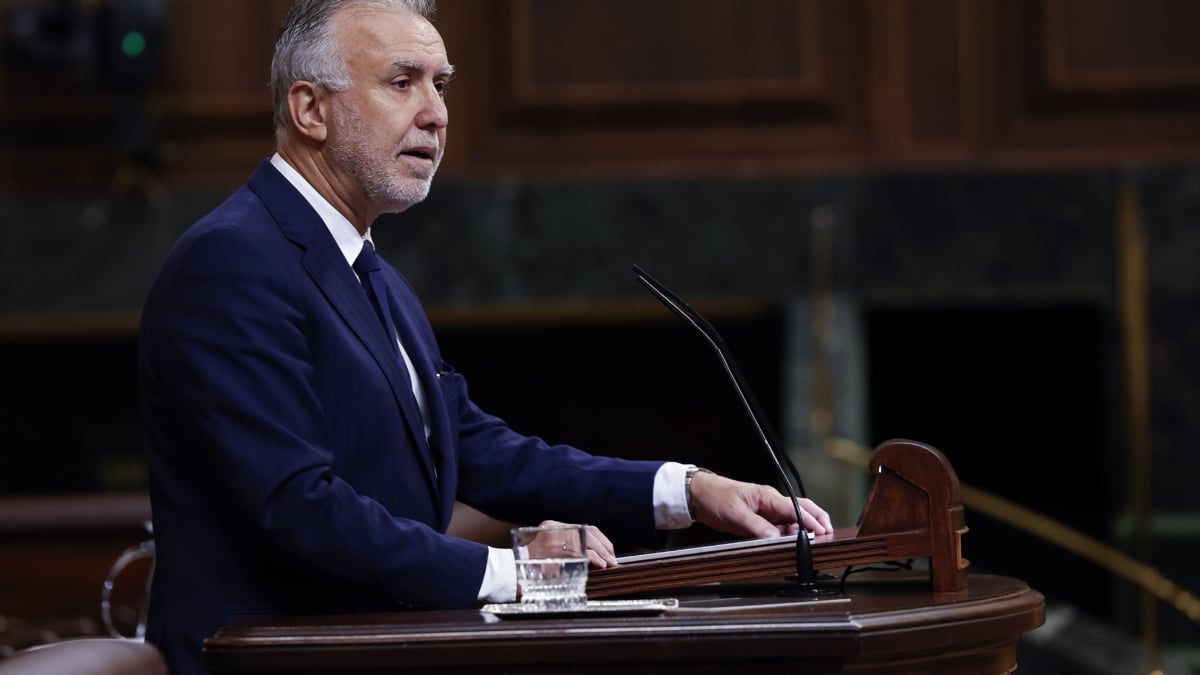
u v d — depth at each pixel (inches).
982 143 872.3
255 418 267.7
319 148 308.7
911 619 227.1
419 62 309.4
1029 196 845.8
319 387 285.9
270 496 263.0
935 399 961.5
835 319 838.5
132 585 515.5
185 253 283.1
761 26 877.8
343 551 261.7
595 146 879.1
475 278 850.1
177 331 276.8
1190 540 830.5
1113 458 845.2
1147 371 839.7
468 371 965.2
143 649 176.7
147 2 834.2
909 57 874.1
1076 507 950.4
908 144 872.3
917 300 850.8
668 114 878.4
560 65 881.5
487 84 885.2
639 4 880.3
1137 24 868.0
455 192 850.8
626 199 852.0
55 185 874.1
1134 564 815.7
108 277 855.7
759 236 849.5
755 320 939.3
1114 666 773.3
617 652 217.8
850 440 809.5
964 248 846.5
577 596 247.3
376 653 218.5
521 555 248.8
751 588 281.1
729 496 313.1
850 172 849.5
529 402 965.2
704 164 872.3
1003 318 948.6
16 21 830.5
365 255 311.7
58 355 956.6
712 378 955.3
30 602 514.3
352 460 288.0
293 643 219.6
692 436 956.0
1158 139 864.9
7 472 956.6
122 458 960.9
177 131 880.9
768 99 876.0
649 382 959.6
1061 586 946.7
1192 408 838.5
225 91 881.5
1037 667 783.1
